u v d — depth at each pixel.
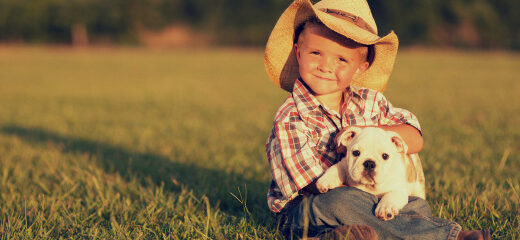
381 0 64.50
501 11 68.12
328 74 2.94
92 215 3.63
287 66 3.37
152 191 4.28
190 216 3.61
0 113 11.59
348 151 2.64
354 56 2.96
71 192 4.34
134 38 71.94
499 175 4.66
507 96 14.06
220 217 3.55
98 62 37.59
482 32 65.81
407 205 2.69
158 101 14.24
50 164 5.55
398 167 2.67
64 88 18.39
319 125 3.01
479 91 15.77
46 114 11.41
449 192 4.02
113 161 5.74
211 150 6.50
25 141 7.60
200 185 4.49
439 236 2.58
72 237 3.26
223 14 72.62
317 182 2.72
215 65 34.88
